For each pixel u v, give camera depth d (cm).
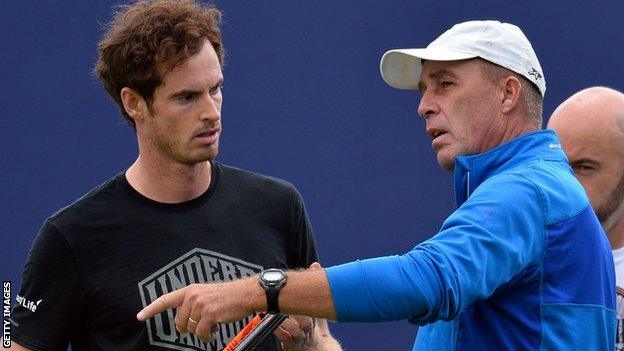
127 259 925
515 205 800
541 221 816
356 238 1728
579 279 837
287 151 1727
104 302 918
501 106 886
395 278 746
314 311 753
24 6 1723
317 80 1733
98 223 929
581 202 852
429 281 746
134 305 914
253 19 1728
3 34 1723
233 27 1725
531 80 893
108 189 947
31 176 1720
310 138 1731
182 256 931
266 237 966
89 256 924
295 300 753
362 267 754
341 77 1731
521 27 1750
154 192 943
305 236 1001
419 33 1728
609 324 873
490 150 878
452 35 895
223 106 1723
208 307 759
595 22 1752
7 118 1722
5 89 1722
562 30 1753
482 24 897
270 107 1728
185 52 893
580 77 1753
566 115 1104
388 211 1733
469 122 885
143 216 936
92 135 1727
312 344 938
